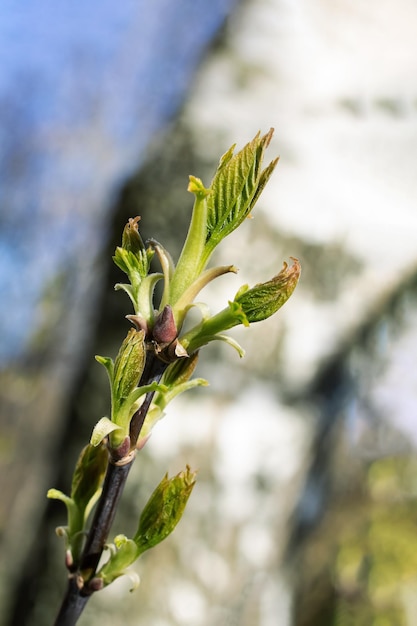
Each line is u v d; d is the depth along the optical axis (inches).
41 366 54.8
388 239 41.0
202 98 43.7
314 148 41.9
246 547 40.2
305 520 44.8
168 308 11.0
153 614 38.1
